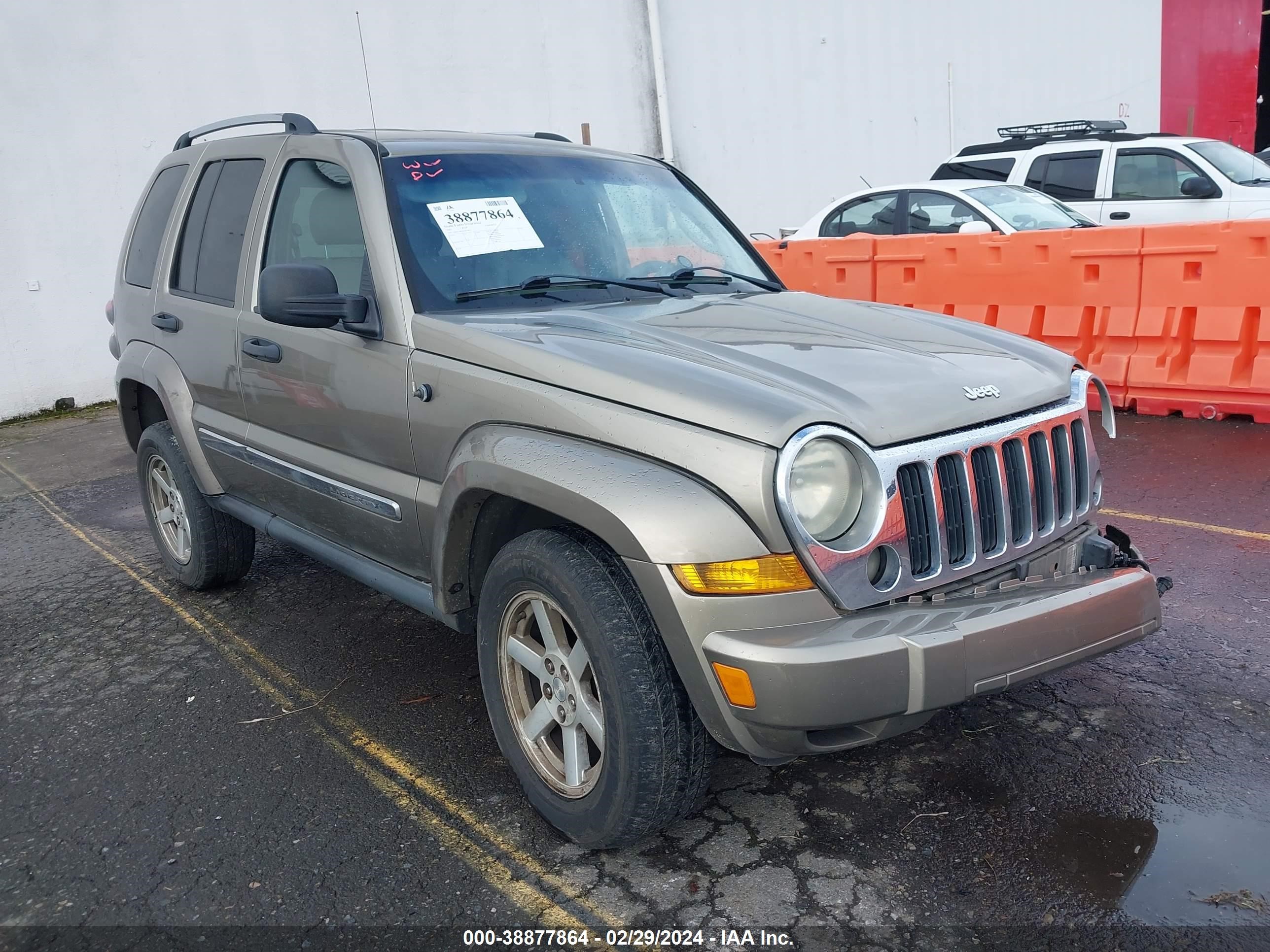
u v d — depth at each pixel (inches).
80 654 171.5
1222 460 235.8
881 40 667.4
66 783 130.1
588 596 99.8
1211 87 826.8
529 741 115.2
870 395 101.6
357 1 469.4
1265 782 114.9
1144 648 148.6
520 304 129.0
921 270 332.5
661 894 102.7
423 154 139.1
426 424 120.4
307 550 152.1
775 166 636.7
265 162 157.5
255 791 126.1
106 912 104.6
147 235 192.2
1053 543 114.3
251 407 155.1
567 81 544.4
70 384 418.3
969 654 92.4
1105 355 292.4
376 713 145.1
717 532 92.4
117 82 412.8
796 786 120.3
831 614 94.3
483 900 103.6
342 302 123.6
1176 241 272.8
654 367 103.3
